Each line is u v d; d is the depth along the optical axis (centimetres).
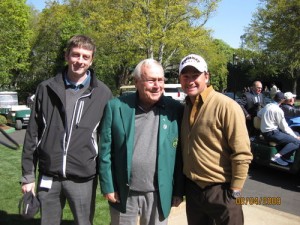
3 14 2038
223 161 277
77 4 3538
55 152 284
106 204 486
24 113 1523
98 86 296
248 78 4197
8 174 636
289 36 2727
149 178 278
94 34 2636
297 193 624
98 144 295
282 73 4409
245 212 470
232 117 267
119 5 2553
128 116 279
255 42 3631
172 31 2461
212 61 3175
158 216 284
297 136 735
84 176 289
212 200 279
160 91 276
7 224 416
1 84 2220
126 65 3083
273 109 712
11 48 2106
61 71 295
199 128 276
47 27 3350
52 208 295
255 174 745
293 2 2664
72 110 287
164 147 278
